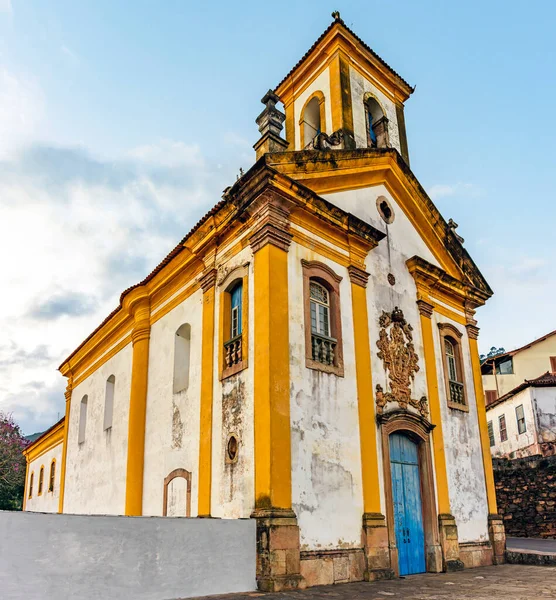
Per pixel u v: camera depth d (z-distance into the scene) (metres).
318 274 11.66
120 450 15.99
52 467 24.38
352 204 13.48
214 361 11.84
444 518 12.97
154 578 7.87
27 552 6.91
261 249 10.86
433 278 15.05
